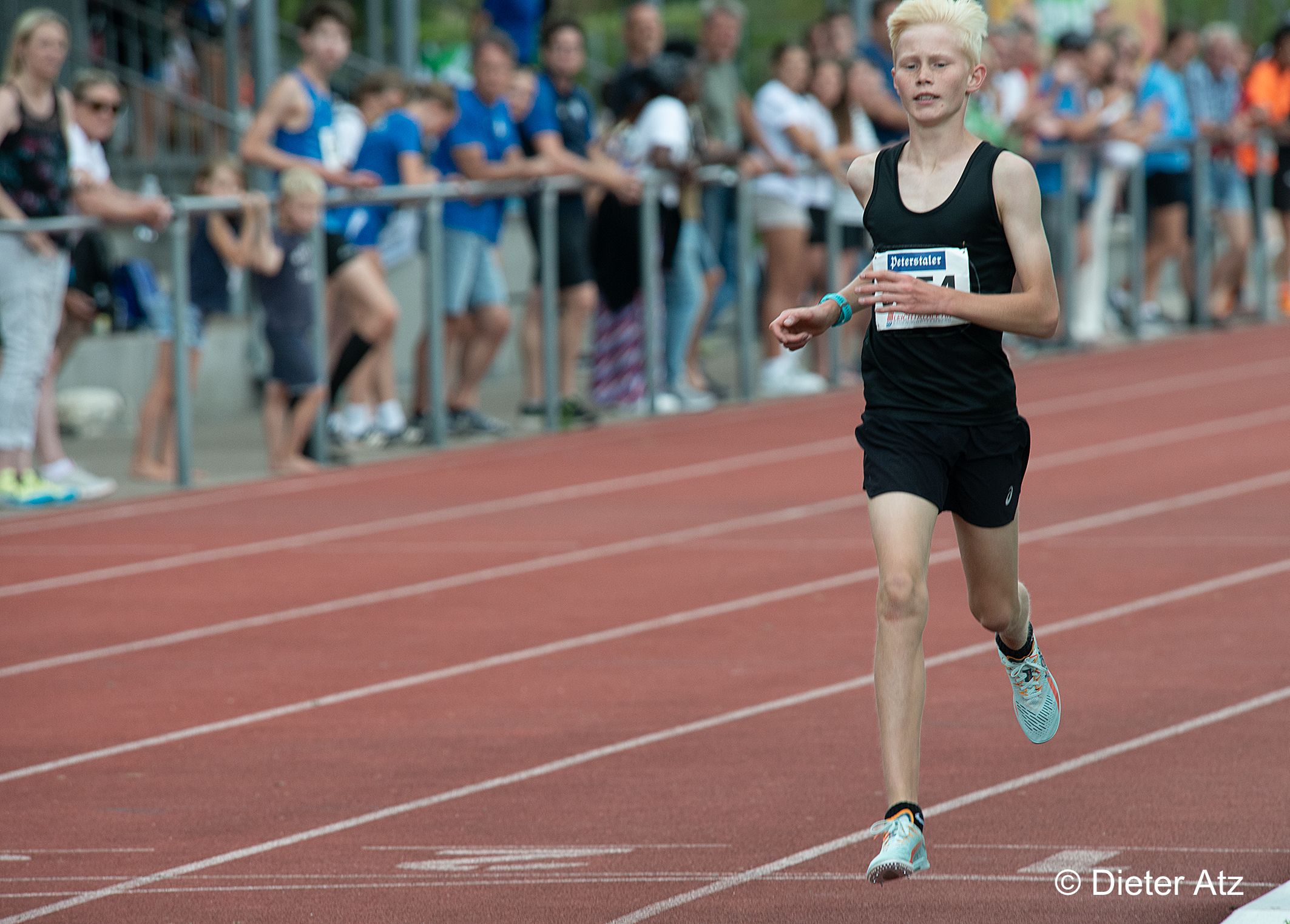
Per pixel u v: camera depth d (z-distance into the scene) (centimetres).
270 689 2028
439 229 3597
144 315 4266
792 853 1445
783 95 4131
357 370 3600
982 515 1396
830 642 2183
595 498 3169
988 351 1356
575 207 3859
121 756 1784
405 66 4850
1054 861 1405
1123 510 2978
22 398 3100
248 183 3906
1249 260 6194
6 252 3016
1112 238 5881
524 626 2300
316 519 3034
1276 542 2712
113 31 4712
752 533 2859
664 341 4122
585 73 6038
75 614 2409
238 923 1312
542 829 1524
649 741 1794
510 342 5034
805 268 4272
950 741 1761
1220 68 5444
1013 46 4750
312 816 1579
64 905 1359
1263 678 1964
